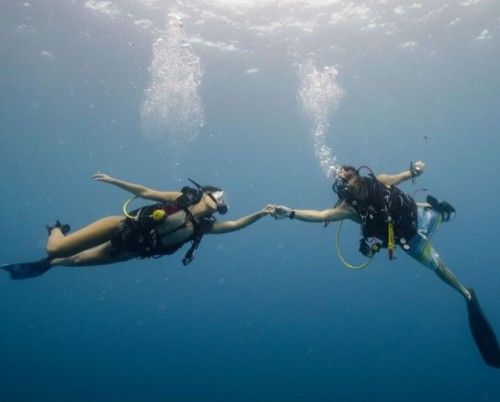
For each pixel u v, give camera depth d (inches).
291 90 947.3
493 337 248.2
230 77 868.6
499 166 2151.8
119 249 188.2
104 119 1167.6
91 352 1363.2
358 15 681.0
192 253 195.3
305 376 1034.7
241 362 1353.3
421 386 919.0
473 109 1178.0
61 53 794.8
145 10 657.6
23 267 214.4
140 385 864.9
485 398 810.2
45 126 1279.5
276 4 655.8
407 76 906.1
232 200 3437.5
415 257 231.5
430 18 693.9
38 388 754.8
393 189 213.2
